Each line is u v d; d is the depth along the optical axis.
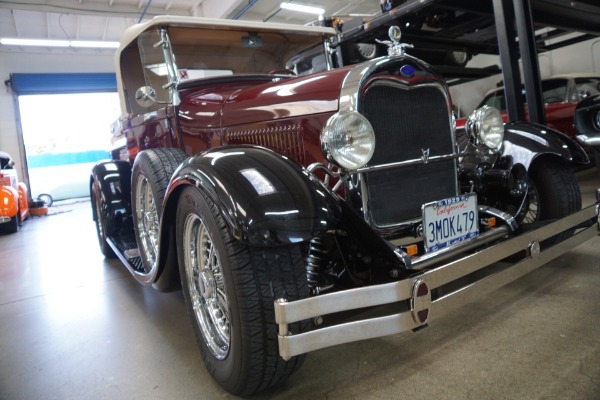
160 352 1.93
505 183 2.11
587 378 1.38
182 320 2.29
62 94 12.62
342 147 1.48
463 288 1.48
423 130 1.74
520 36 3.19
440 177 1.81
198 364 1.78
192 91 2.52
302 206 1.33
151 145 2.75
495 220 1.87
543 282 2.21
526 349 1.60
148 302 2.64
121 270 3.54
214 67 2.67
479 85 9.59
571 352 1.54
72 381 1.74
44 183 13.13
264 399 1.47
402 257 1.45
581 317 1.79
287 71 2.99
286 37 2.77
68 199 13.53
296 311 1.22
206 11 10.48
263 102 2.00
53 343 2.15
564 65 9.17
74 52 12.67
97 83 13.02
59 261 4.18
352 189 1.60
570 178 2.30
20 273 3.84
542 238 1.75
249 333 1.32
